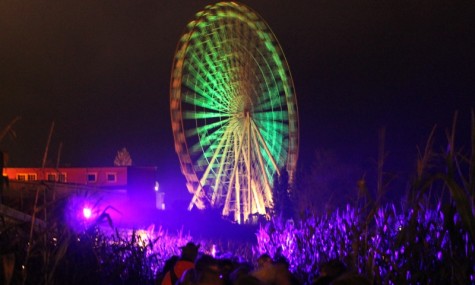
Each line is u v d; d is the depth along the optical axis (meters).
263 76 37.19
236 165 35.75
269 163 35.88
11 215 6.92
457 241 4.32
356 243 5.43
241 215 35.09
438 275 4.66
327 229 7.62
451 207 4.29
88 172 47.53
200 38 35.16
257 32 37.16
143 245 9.70
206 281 4.90
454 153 4.23
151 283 8.71
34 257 5.97
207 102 35.72
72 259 6.58
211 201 34.53
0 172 8.29
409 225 4.66
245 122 35.72
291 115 36.31
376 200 5.25
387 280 4.94
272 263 5.25
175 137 33.41
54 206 6.80
